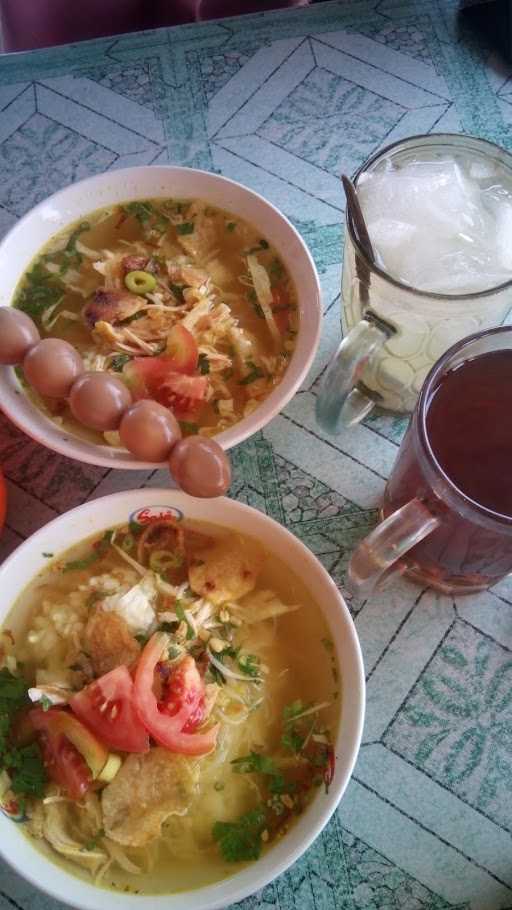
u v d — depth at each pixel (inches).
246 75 23.4
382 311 16.1
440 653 16.8
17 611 15.7
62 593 15.9
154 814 13.9
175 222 19.4
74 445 15.9
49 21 27.8
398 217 16.6
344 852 15.2
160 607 15.7
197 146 22.3
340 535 17.8
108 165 22.0
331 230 21.0
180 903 12.9
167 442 15.2
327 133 22.5
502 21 24.0
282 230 18.5
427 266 16.2
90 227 19.4
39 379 15.8
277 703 15.4
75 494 18.1
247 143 22.3
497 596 17.3
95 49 23.8
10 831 13.6
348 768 13.3
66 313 18.7
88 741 14.2
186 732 14.4
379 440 18.7
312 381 19.3
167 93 23.1
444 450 15.0
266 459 18.5
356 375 16.1
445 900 14.9
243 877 13.2
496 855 15.2
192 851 14.1
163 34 24.0
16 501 18.1
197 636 15.5
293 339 17.7
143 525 16.2
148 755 14.3
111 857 14.0
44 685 14.9
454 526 14.0
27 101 23.0
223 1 27.6
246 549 16.0
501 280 16.1
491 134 22.5
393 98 23.1
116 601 15.4
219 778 14.7
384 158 17.4
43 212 18.7
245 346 18.1
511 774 15.8
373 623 17.0
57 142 22.4
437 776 15.7
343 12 24.4
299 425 18.8
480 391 15.4
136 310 18.4
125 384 17.2
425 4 24.5
